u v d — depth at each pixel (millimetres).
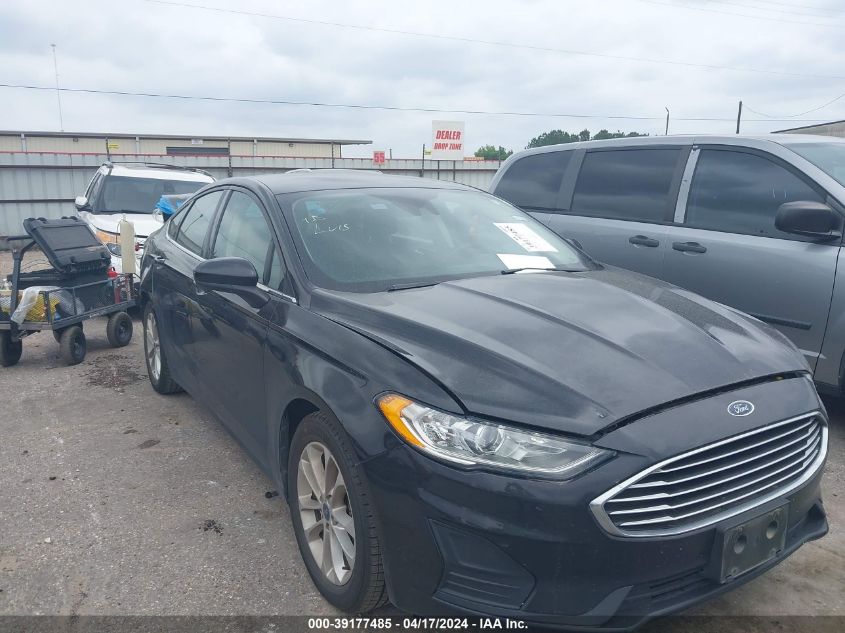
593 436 2211
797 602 2857
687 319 2930
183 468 4199
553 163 6660
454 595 2297
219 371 3893
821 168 4719
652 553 2203
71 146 40594
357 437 2482
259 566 3174
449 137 39719
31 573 3135
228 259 3336
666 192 5562
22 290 6621
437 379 2408
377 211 3812
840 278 4332
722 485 2340
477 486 2215
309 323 2996
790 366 2717
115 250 8867
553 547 2166
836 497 3725
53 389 5805
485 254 3713
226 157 27594
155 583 3053
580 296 3125
